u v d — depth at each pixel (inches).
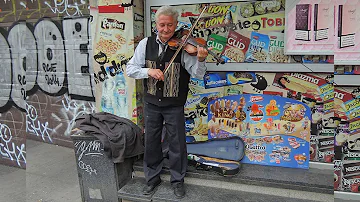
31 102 184.5
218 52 121.5
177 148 107.1
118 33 124.8
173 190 113.5
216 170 113.0
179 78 101.5
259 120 119.5
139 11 126.3
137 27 125.7
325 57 108.4
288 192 106.3
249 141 121.4
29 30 174.2
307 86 112.4
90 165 120.0
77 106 170.2
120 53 126.0
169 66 99.9
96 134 115.7
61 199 128.5
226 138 122.6
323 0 103.5
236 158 120.3
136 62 104.7
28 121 184.7
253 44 116.6
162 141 125.9
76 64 165.9
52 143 183.8
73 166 156.9
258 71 117.3
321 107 111.8
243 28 117.0
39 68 177.6
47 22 169.3
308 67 110.8
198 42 97.4
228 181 112.1
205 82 124.8
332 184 103.4
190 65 99.6
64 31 165.8
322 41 105.9
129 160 123.1
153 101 104.5
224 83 122.5
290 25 108.7
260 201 104.9
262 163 120.6
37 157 167.8
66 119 175.5
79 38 162.1
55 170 153.4
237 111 122.0
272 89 116.7
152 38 104.1
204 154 124.1
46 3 167.2
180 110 105.0
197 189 113.5
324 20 104.4
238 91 121.1
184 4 122.7
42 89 179.6
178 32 102.8
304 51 108.7
